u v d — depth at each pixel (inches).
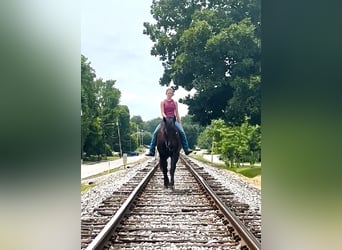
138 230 195.0
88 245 169.8
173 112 309.0
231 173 364.8
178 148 304.0
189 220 213.0
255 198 261.9
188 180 339.6
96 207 244.7
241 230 177.5
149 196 275.3
